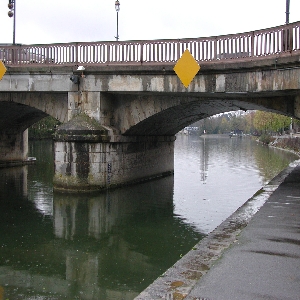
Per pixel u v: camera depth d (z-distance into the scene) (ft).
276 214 39.27
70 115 69.56
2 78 72.33
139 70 63.93
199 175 100.73
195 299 19.63
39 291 31.32
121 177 75.31
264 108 69.51
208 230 48.42
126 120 72.43
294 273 23.06
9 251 41.04
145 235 46.75
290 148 215.92
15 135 115.65
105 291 31.42
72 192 67.56
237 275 22.77
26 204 62.90
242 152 196.65
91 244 43.57
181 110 76.13
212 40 59.41
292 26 50.49
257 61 53.57
